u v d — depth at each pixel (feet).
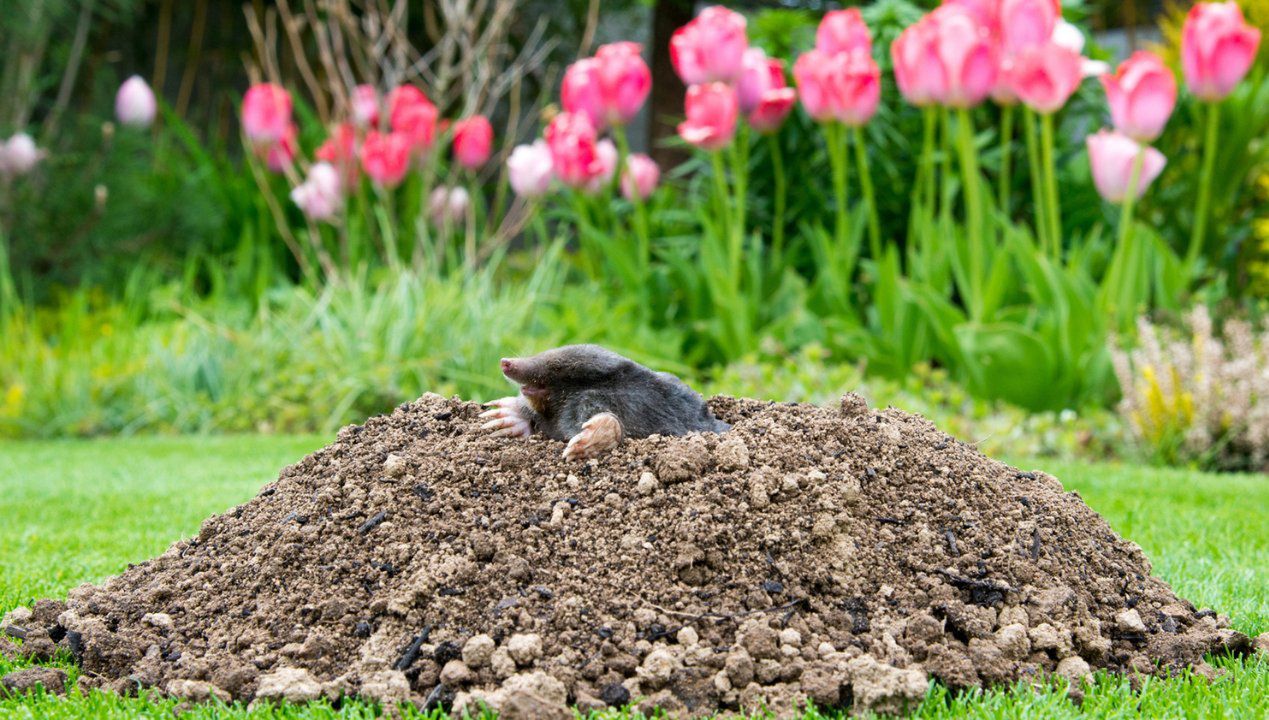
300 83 78.02
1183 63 40.81
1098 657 15.43
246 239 59.11
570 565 15.49
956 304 51.03
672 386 17.97
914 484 17.33
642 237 48.37
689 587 15.21
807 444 17.42
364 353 45.78
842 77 42.04
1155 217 52.75
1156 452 37.73
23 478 34.86
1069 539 17.49
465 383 44.50
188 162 67.92
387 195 54.13
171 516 28.25
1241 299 49.88
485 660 14.07
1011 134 51.83
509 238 52.90
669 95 76.07
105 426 47.11
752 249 49.14
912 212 50.34
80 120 61.16
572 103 46.37
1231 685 14.66
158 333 50.72
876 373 43.14
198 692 14.01
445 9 53.98
